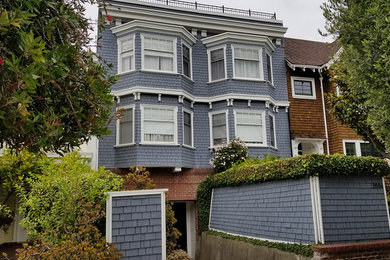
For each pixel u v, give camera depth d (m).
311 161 8.02
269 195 9.77
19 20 2.88
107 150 13.89
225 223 12.48
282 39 17.48
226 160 13.95
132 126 13.96
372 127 7.10
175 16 15.62
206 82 15.95
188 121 15.20
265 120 15.53
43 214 8.02
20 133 3.33
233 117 15.14
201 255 13.63
